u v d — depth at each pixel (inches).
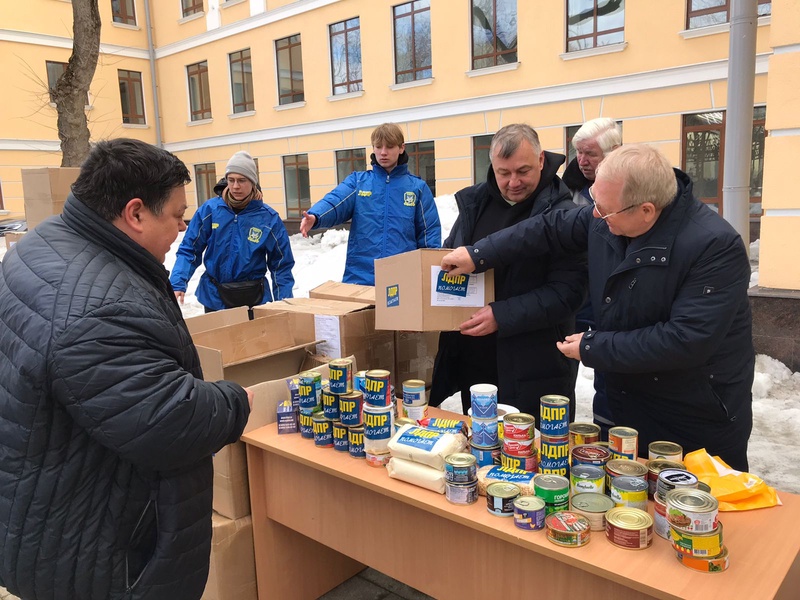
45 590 53.7
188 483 56.9
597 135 118.6
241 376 96.7
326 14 510.0
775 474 125.5
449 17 436.8
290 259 154.6
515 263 93.8
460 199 104.3
